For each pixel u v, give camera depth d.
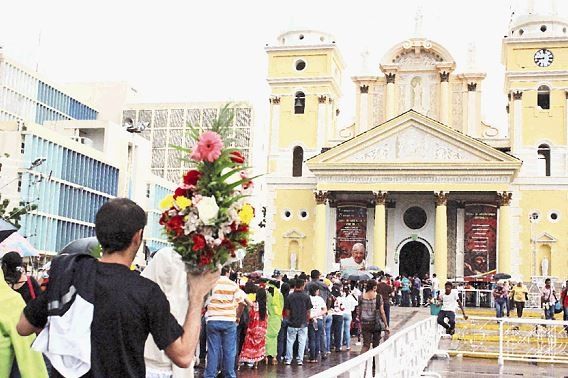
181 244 4.87
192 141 6.00
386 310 26.72
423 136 49.47
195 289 4.92
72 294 4.51
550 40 51.00
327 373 6.06
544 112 51.03
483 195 50.03
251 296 17.20
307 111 54.41
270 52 55.25
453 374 19.33
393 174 49.47
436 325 25.78
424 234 51.16
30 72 78.31
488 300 45.50
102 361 4.43
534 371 20.52
